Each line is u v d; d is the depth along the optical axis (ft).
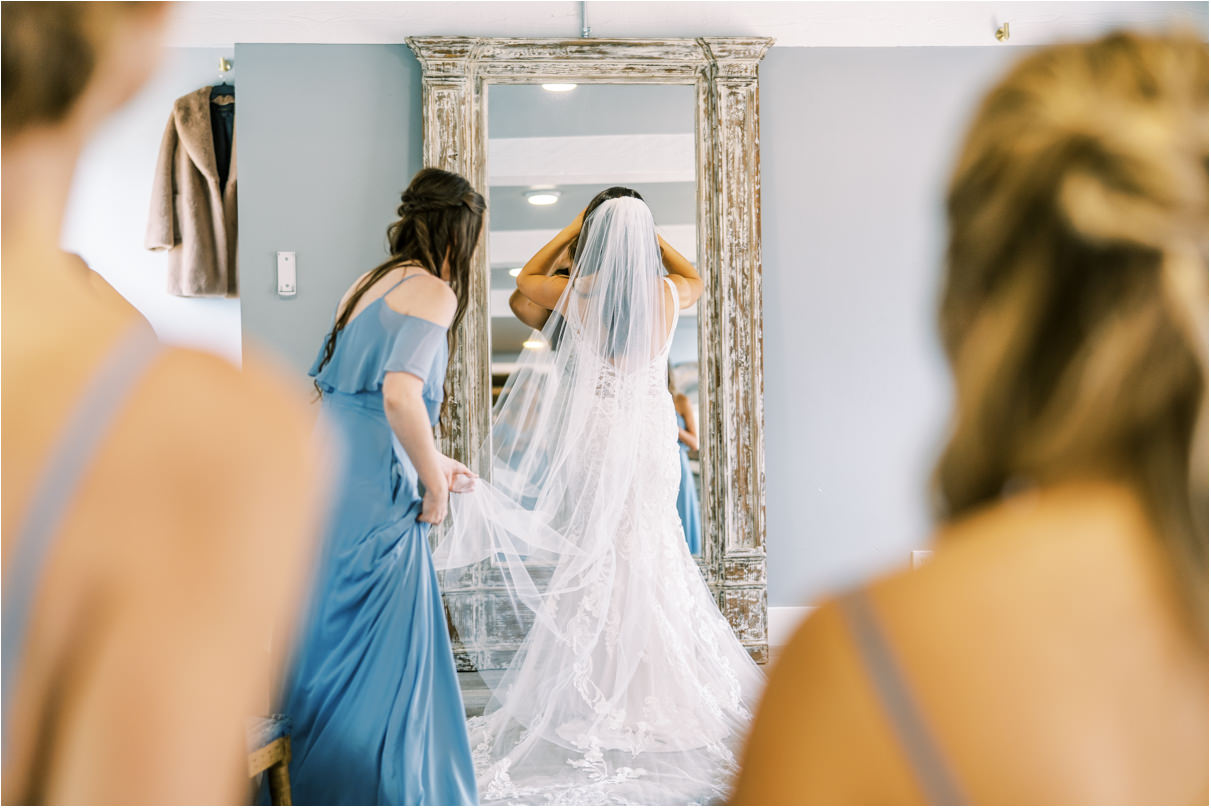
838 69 12.80
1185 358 1.54
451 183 7.50
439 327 7.04
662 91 12.54
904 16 12.71
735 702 10.02
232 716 1.51
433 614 7.20
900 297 12.89
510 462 11.00
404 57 12.41
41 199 1.63
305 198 12.35
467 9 12.44
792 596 12.89
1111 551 1.54
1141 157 1.59
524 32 12.51
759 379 12.62
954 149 1.85
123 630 1.42
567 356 10.62
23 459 1.44
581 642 9.72
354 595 6.92
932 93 12.85
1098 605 1.52
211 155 12.60
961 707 1.48
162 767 1.41
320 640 6.89
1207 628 1.53
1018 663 1.49
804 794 1.52
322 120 12.35
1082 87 1.69
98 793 1.38
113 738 1.39
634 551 9.86
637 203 10.22
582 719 9.60
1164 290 1.55
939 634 1.53
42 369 1.49
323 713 6.88
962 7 12.73
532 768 9.07
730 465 12.57
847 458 12.89
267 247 12.33
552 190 12.39
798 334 12.85
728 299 12.55
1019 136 1.69
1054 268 1.62
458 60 12.21
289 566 1.63
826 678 1.56
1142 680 1.49
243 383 1.64
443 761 7.08
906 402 12.90
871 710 1.51
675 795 8.47
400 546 7.04
